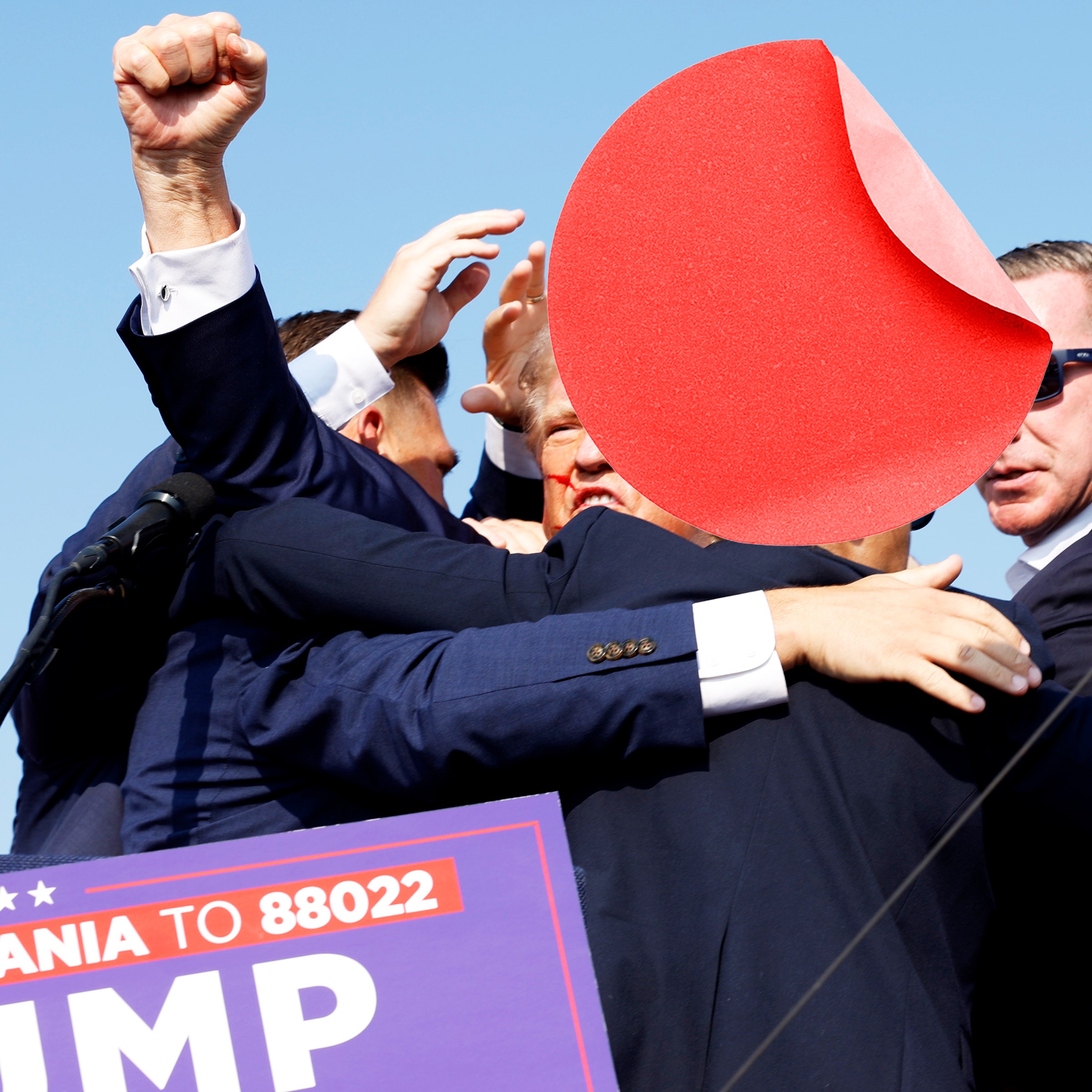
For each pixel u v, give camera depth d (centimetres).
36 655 163
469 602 189
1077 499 344
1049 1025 198
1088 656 243
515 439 341
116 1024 127
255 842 134
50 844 209
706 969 158
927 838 167
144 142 200
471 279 288
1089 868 180
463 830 137
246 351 203
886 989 154
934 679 164
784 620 171
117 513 224
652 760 170
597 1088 129
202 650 200
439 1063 128
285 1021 129
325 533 196
